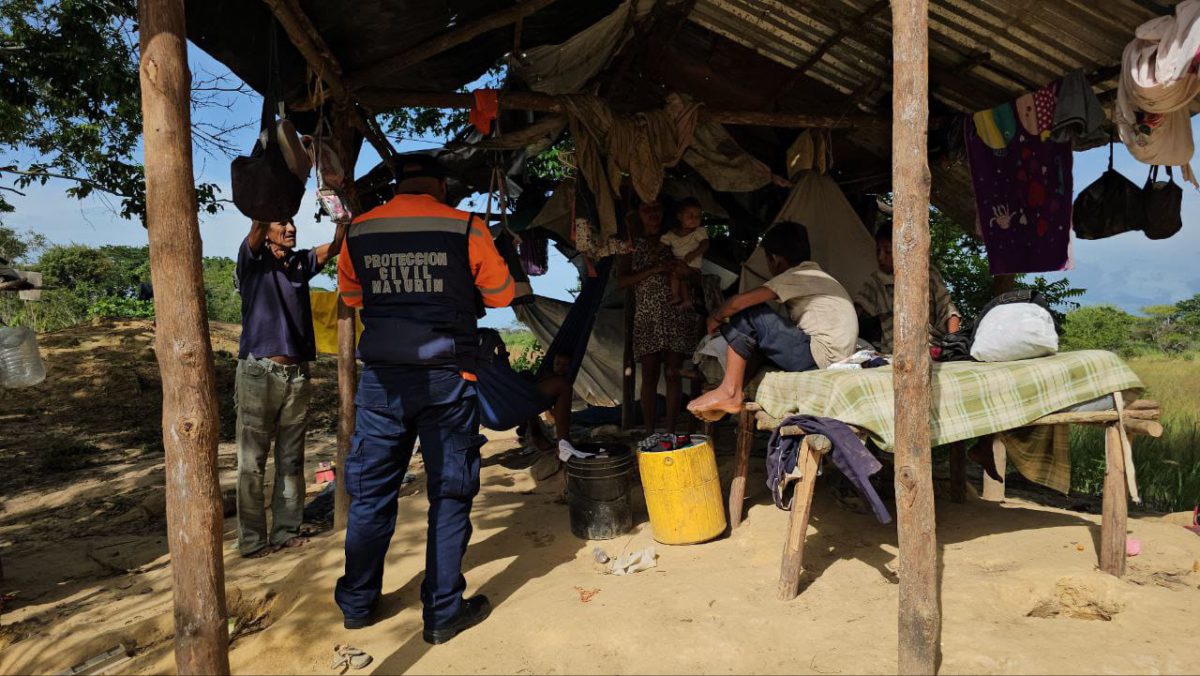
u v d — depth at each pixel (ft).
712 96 20.47
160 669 10.24
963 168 20.80
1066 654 8.57
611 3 15.89
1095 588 10.43
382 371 10.68
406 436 10.83
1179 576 11.09
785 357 13.06
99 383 37.52
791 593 10.45
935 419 10.63
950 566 11.44
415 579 12.30
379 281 10.75
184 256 7.95
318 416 35.29
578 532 13.87
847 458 10.08
